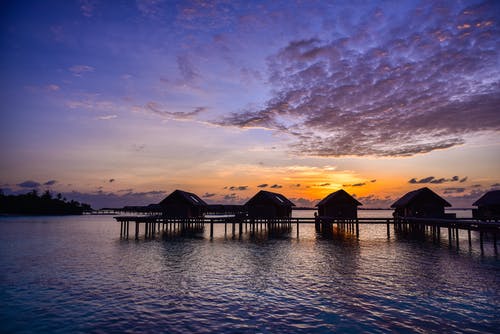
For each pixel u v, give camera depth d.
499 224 27.78
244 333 11.31
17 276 19.52
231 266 22.02
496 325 11.94
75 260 24.67
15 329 11.77
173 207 50.94
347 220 41.88
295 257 25.55
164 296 15.36
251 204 50.41
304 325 11.98
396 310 13.45
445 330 11.52
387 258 25.00
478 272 20.08
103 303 14.42
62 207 133.88
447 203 42.66
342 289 16.41
